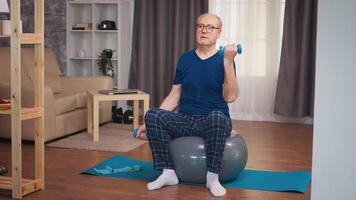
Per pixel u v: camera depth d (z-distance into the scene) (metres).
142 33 6.45
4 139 4.86
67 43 6.59
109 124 5.79
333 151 1.57
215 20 3.34
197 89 3.38
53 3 6.41
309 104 6.08
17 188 3.02
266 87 6.27
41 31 3.12
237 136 3.44
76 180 3.47
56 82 5.41
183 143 3.29
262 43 6.20
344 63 1.53
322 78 1.56
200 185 3.36
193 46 6.31
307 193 3.22
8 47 5.24
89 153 4.34
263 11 6.15
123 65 6.57
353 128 1.54
